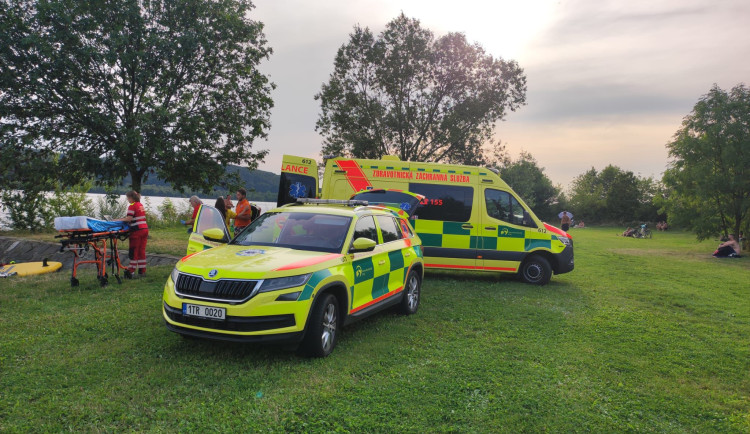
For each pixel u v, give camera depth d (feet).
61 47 47.42
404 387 13.98
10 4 47.70
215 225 22.47
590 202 231.71
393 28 91.86
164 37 51.49
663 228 184.03
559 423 12.17
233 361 15.47
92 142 52.13
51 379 13.48
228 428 11.00
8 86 46.09
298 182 38.17
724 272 49.21
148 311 21.25
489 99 89.25
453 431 11.47
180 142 53.31
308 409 12.23
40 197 63.36
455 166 35.94
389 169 35.88
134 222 29.01
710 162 81.15
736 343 21.25
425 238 35.01
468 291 30.94
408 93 92.07
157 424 11.14
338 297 17.57
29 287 26.48
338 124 97.09
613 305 28.37
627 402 13.85
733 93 80.74
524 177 213.25
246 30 58.54
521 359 17.33
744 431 12.41
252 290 14.64
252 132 61.00
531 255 35.29
